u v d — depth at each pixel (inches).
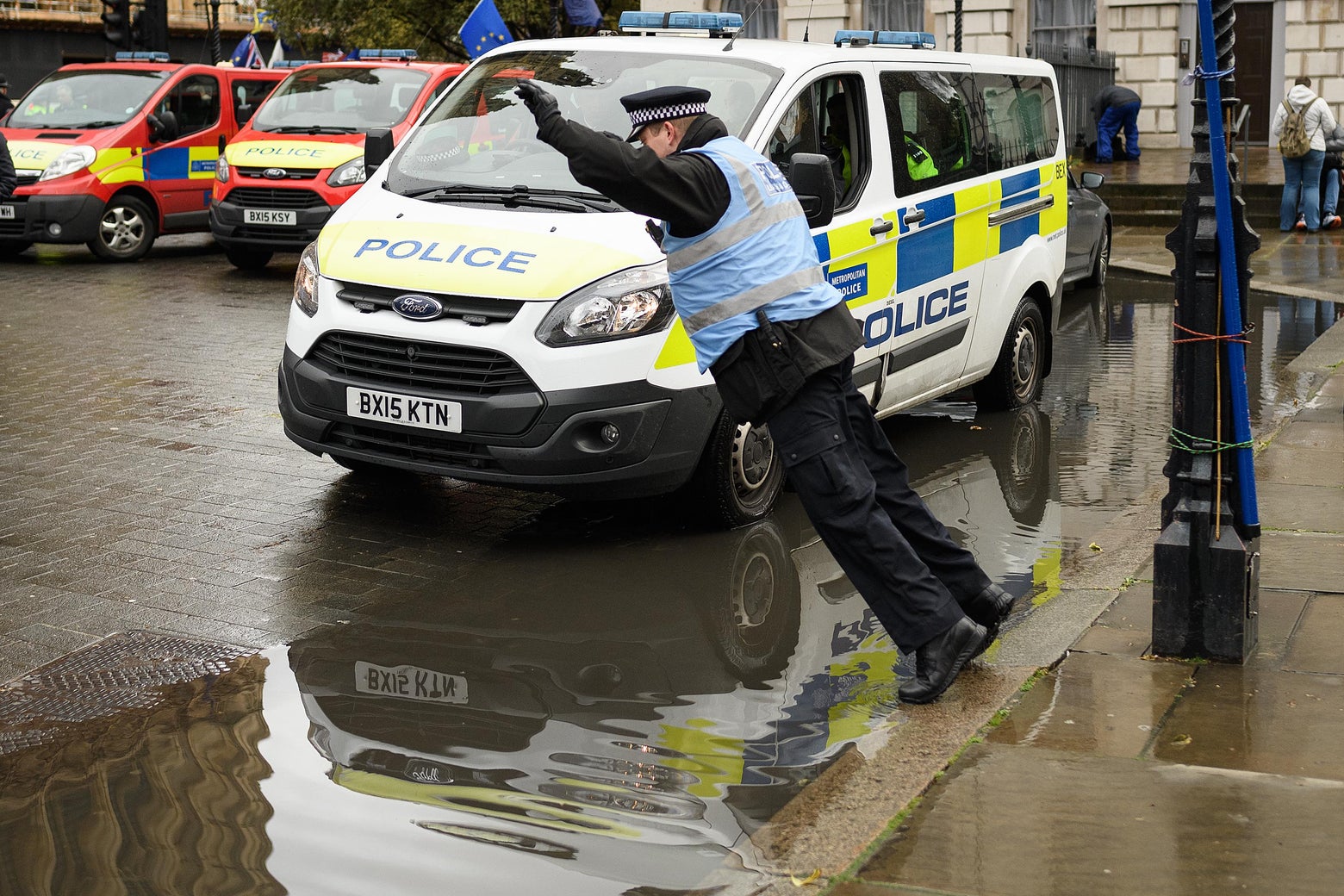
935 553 174.4
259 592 207.5
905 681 174.6
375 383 223.8
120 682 175.3
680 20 278.8
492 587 210.8
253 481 264.7
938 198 276.1
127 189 599.8
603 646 188.5
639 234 223.3
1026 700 164.4
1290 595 195.0
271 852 134.3
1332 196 669.3
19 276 546.9
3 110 758.5
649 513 247.4
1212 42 164.4
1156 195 729.6
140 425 305.9
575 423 213.5
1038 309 332.2
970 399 342.6
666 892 126.0
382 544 229.6
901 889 123.1
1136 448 295.0
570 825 139.0
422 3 1067.3
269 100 586.9
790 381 160.4
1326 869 124.3
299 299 238.1
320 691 173.2
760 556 226.2
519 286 215.0
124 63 635.5
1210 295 169.8
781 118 238.8
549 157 244.2
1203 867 125.1
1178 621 174.6
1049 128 333.4
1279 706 159.9
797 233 165.5
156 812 142.5
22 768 152.3
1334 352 383.6
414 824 139.6
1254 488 174.1
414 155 254.5
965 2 1005.8
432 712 167.0
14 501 249.3
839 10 1032.8
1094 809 136.4
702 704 169.8
